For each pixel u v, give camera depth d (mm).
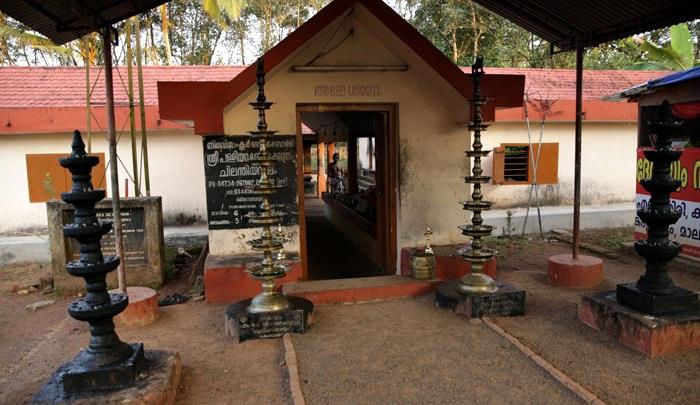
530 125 12266
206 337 5332
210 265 6465
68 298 7285
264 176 5129
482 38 21266
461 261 6859
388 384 4129
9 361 5008
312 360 4609
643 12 5953
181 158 11156
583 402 3762
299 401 3840
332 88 6953
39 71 11836
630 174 12883
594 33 6688
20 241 9656
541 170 12352
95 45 15734
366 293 6336
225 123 6750
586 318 5328
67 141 10555
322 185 20297
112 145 5715
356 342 5008
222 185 6836
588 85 13086
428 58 6309
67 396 3480
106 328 3725
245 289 6480
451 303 5867
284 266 5570
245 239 6930
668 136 4660
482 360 4527
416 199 7332
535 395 3891
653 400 3783
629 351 4625
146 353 4223
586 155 12633
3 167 10359
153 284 7602
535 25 6984
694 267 7441
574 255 7117
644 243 4793
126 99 10961
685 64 13750
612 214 11703
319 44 6812
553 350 4695
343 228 12039
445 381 4152
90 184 3650
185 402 3949
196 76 12320
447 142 7348
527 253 9164
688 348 4602
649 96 8523
